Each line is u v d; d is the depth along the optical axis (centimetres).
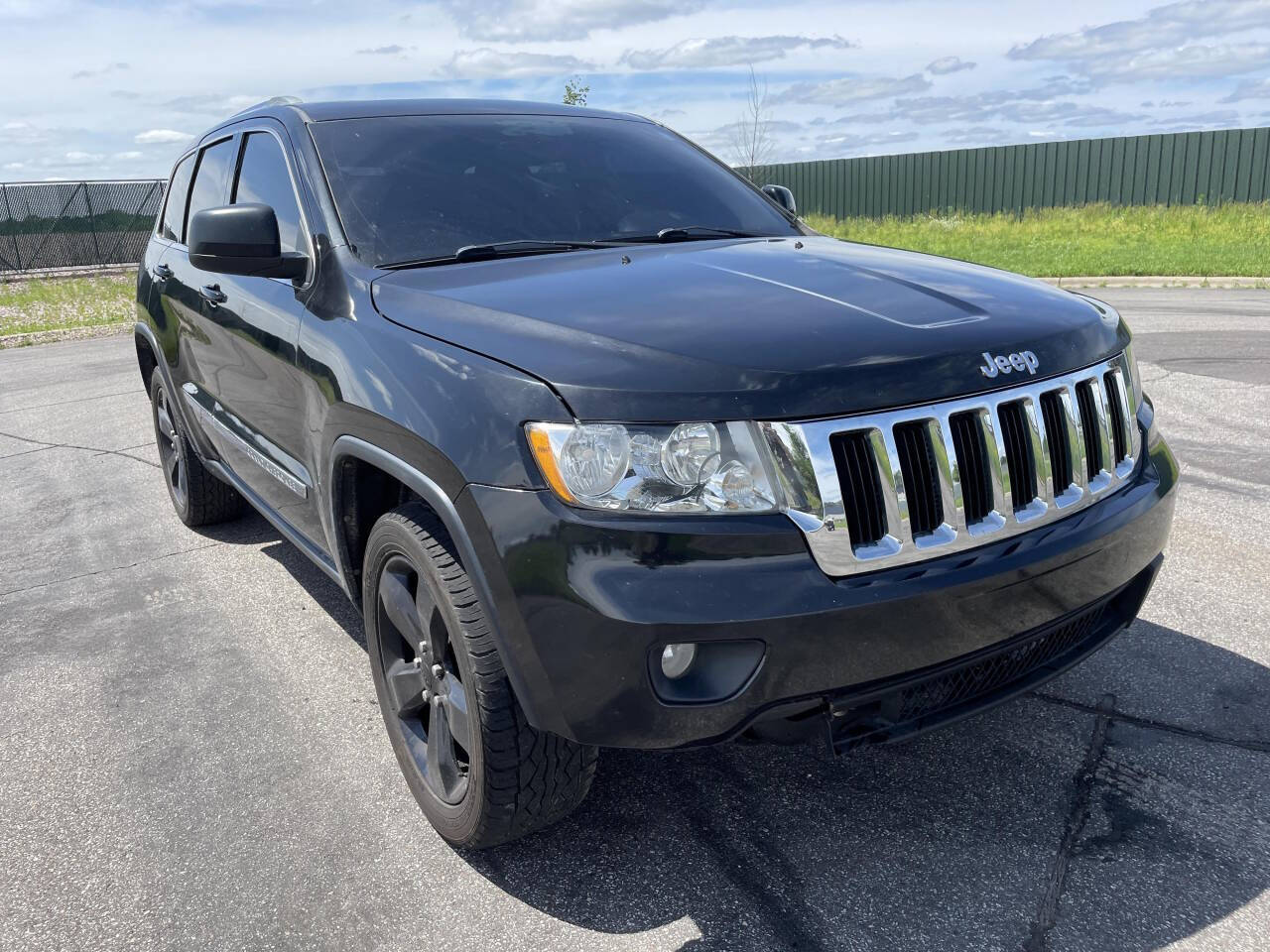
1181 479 493
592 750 222
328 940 217
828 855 236
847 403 197
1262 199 2239
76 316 1711
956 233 2242
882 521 201
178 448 481
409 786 261
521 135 348
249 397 342
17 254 2689
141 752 296
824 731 203
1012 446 218
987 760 271
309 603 405
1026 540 217
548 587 193
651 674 189
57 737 307
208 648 366
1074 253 1672
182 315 414
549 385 198
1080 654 242
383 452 236
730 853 239
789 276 252
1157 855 230
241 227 278
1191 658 319
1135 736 278
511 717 212
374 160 315
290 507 330
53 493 588
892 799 256
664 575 187
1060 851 234
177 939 218
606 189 334
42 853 250
